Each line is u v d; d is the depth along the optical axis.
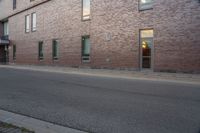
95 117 6.79
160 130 5.74
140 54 18.70
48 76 16.31
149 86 11.84
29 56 31.61
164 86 11.84
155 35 17.73
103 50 21.11
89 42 22.55
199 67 15.71
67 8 24.75
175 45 16.72
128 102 8.45
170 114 6.98
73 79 14.55
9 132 5.19
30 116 6.92
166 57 17.16
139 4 18.67
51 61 27.05
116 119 6.60
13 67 27.02
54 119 6.64
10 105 8.13
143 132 5.63
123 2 19.64
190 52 16.06
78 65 23.50
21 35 33.75
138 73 17.08
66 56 24.92
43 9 28.41
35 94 9.91
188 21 16.12
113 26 20.34
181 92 10.23
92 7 22.00
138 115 6.93
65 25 24.98
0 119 6.53
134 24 18.95
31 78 15.12
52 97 9.34
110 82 13.23
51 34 27.02
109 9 20.62
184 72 16.34
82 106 7.97
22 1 33.03
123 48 19.66
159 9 17.52
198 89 10.97
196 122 6.28
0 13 40.38
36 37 29.89
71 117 6.81
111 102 8.48
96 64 21.72
